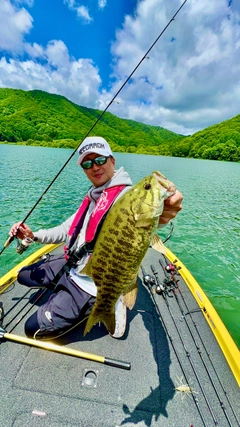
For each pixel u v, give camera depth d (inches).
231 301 185.2
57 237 117.0
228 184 852.0
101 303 62.9
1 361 80.7
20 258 217.2
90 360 83.0
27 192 481.4
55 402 70.4
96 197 91.0
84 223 94.2
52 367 80.1
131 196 56.1
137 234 56.2
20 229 106.0
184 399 73.4
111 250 57.0
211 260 251.0
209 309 108.0
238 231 344.5
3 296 112.2
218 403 72.6
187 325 102.0
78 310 84.8
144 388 76.0
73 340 92.0
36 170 808.9
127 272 58.6
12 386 73.7
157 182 55.7
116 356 86.5
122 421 67.0
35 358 82.7
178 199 55.5
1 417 65.7
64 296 87.6
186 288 126.9
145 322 103.0
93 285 85.6
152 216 55.9
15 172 730.2
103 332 96.7
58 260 110.4
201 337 96.0
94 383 76.3
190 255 260.1
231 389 76.6
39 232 113.1
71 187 573.6
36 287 110.9
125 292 61.9
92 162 87.0
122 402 71.7
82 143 91.1
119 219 55.6
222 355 88.4
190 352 89.2
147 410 70.0
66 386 74.8
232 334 151.4
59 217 341.1
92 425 65.7
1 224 298.2
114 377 78.7
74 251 91.5
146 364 84.0
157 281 129.3
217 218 409.4
